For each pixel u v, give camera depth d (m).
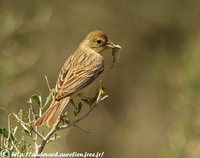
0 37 26.48
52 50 35.38
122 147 35.28
